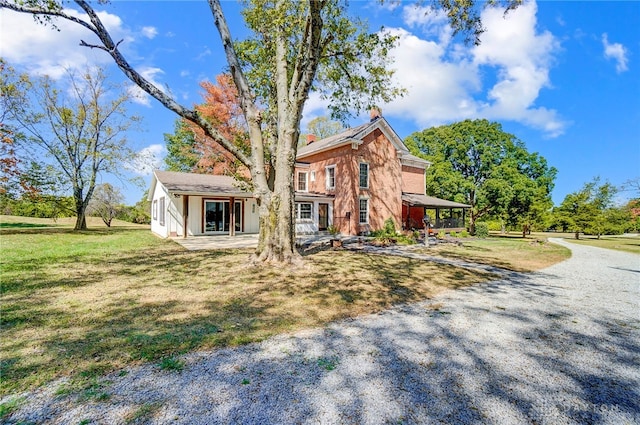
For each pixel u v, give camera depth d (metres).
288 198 7.98
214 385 2.52
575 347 3.46
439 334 3.78
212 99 23.61
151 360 2.94
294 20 8.09
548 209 26.67
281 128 8.02
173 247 12.32
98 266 8.00
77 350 3.11
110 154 20.77
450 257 10.87
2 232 17.25
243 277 6.78
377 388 2.53
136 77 6.80
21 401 2.24
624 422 2.16
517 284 6.74
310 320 4.20
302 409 2.22
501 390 2.55
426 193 28.39
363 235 19.06
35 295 5.20
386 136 21.44
